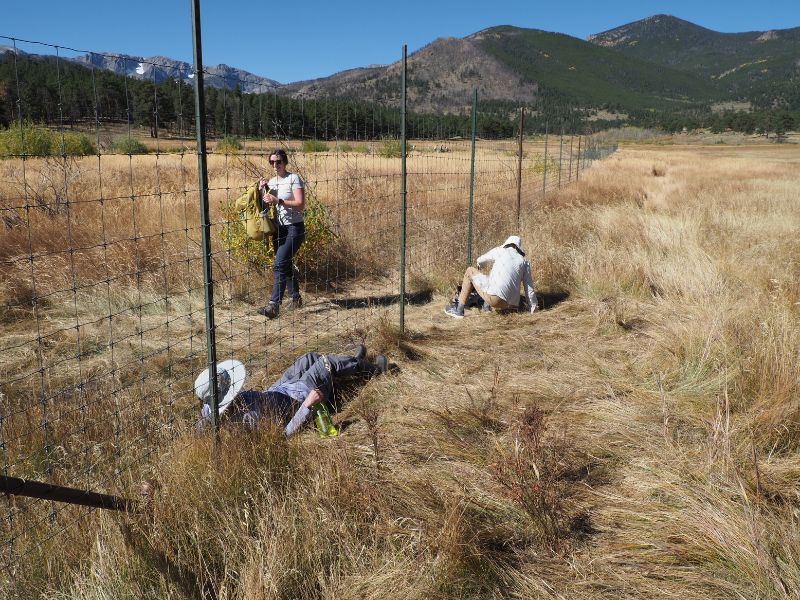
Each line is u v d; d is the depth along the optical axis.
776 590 2.35
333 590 2.45
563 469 3.27
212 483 2.96
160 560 2.51
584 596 2.47
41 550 2.54
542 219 10.92
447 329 5.98
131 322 5.84
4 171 8.51
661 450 3.42
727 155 58.25
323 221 7.73
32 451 3.22
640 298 6.68
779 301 5.61
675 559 2.62
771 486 3.00
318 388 3.98
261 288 6.92
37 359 4.89
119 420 3.55
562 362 4.93
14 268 6.58
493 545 2.78
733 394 4.06
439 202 11.38
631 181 19.17
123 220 8.55
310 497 2.88
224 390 3.63
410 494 3.05
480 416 3.85
